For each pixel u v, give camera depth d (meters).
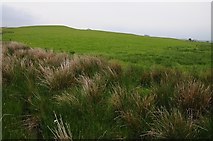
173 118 3.73
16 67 6.71
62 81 5.49
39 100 4.52
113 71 6.50
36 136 3.64
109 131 3.64
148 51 22.59
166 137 3.51
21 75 6.16
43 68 6.54
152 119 3.95
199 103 4.33
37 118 4.04
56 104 4.45
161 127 3.69
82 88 5.01
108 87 5.46
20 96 5.00
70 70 6.32
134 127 3.82
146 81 6.47
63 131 3.47
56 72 5.71
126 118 3.93
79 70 6.69
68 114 4.11
